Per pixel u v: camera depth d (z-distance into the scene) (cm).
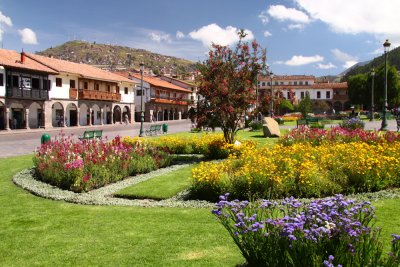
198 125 1631
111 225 734
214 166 1015
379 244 377
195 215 781
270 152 1116
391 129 2953
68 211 865
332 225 382
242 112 1628
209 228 681
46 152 1423
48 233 697
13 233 703
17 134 3444
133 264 535
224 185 912
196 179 970
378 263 356
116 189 1120
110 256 570
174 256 556
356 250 358
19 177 1325
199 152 1814
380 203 773
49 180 1236
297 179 897
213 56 1611
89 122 5166
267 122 2614
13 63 3928
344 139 1608
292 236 365
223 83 1530
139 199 992
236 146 1596
